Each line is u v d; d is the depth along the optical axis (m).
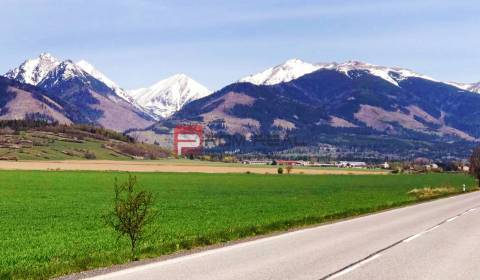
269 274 14.98
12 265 17.28
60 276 14.98
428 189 80.19
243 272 15.25
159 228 28.55
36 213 40.16
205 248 20.72
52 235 25.89
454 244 22.17
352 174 183.75
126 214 18.91
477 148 144.00
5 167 157.75
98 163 197.00
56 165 174.75
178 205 49.38
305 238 24.17
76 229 29.20
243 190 80.75
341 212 39.50
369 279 14.45
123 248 20.66
